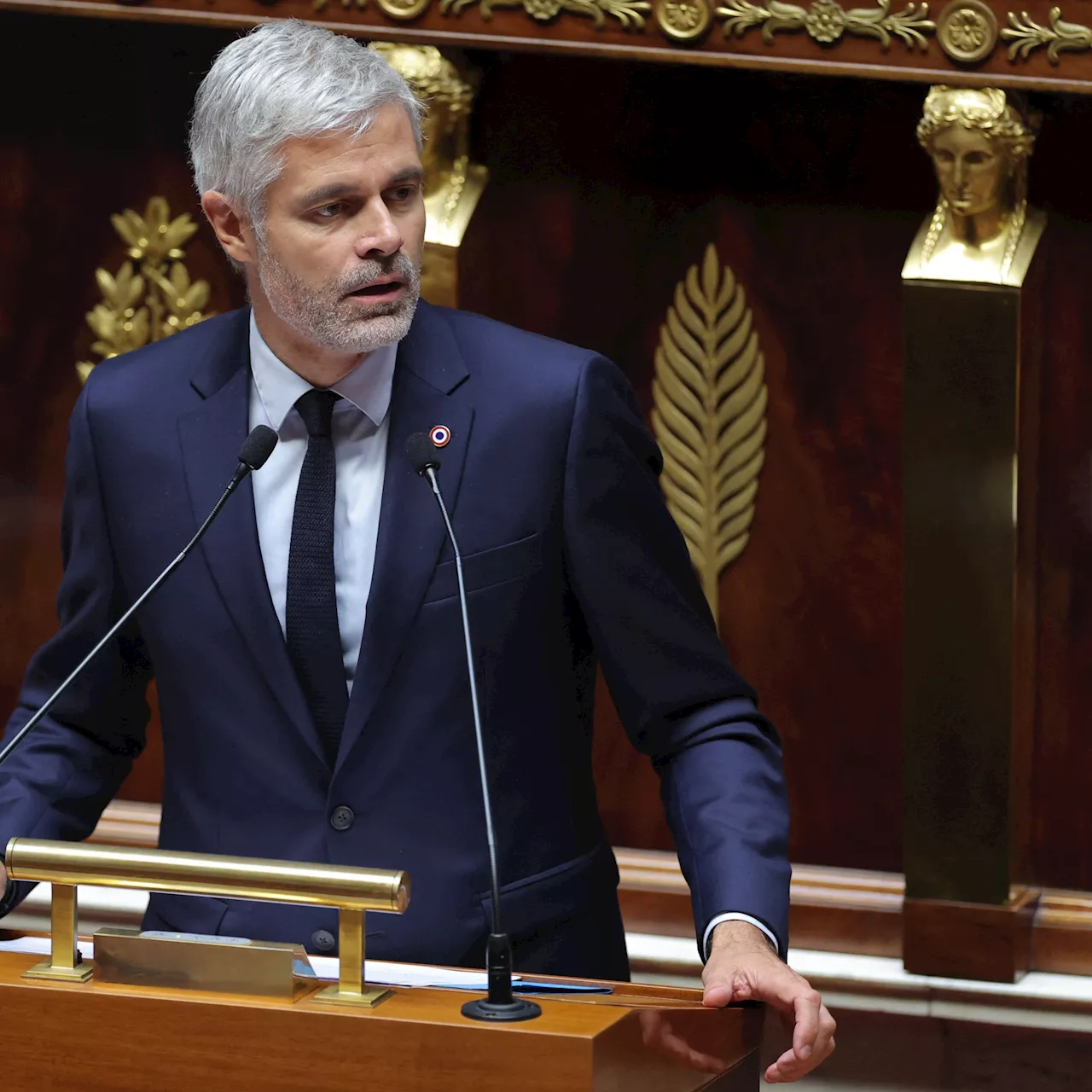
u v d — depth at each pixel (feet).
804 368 44.09
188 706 27.04
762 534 44.96
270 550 26.94
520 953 26.32
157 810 48.57
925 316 41.06
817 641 44.96
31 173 47.44
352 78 24.73
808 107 42.70
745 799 25.16
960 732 42.22
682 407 44.83
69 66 46.62
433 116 42.83
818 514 44.55
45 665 28.14
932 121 39.75
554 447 26.55
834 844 45.37
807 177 43.19
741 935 23.24
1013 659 41.75
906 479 41.86
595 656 28.09
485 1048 18.61
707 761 25.79
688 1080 20.74
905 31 39.22
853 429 44.01
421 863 26.04
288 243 24.90
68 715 27.99
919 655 42.27
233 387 27.40
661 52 40.50
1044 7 38.52
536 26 40.98
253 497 26.94
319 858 26.27
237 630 26.58
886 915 44.16
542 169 44.57
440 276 43.42
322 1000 19.56
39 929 47.26
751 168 43.50
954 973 42.68
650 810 46.44
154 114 46.60
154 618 27.17
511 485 26.45
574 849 27.09
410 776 26.14
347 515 26.86
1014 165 40.16
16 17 46.37
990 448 41.14
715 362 44.45
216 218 26.32
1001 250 40.63
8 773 27.32
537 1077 18.43
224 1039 19.40
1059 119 40.98
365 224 24.77
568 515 26.45
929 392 41.34
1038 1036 41.70
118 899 47.26
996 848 42.32
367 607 26.18
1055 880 43.68
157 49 46.09
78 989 19.92
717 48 40.27
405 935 25.82
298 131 24.47
